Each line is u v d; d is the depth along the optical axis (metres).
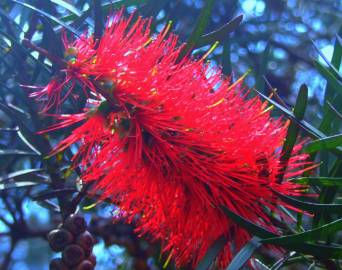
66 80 0.15
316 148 0.16
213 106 0.16
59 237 0.17
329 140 0.15
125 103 0.15
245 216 0.16
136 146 0.15
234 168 0.16
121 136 0.15
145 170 0.16
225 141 0.16
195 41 0.17
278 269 0.17
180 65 0.16
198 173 0.15
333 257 0.15
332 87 0.18
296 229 0.17
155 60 0.15
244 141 0.16
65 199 0.18
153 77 0.15
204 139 0.15
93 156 0.16
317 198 0.18
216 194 0.15
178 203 0.16
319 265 0.17
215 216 0.16
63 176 0.19
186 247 0.17
